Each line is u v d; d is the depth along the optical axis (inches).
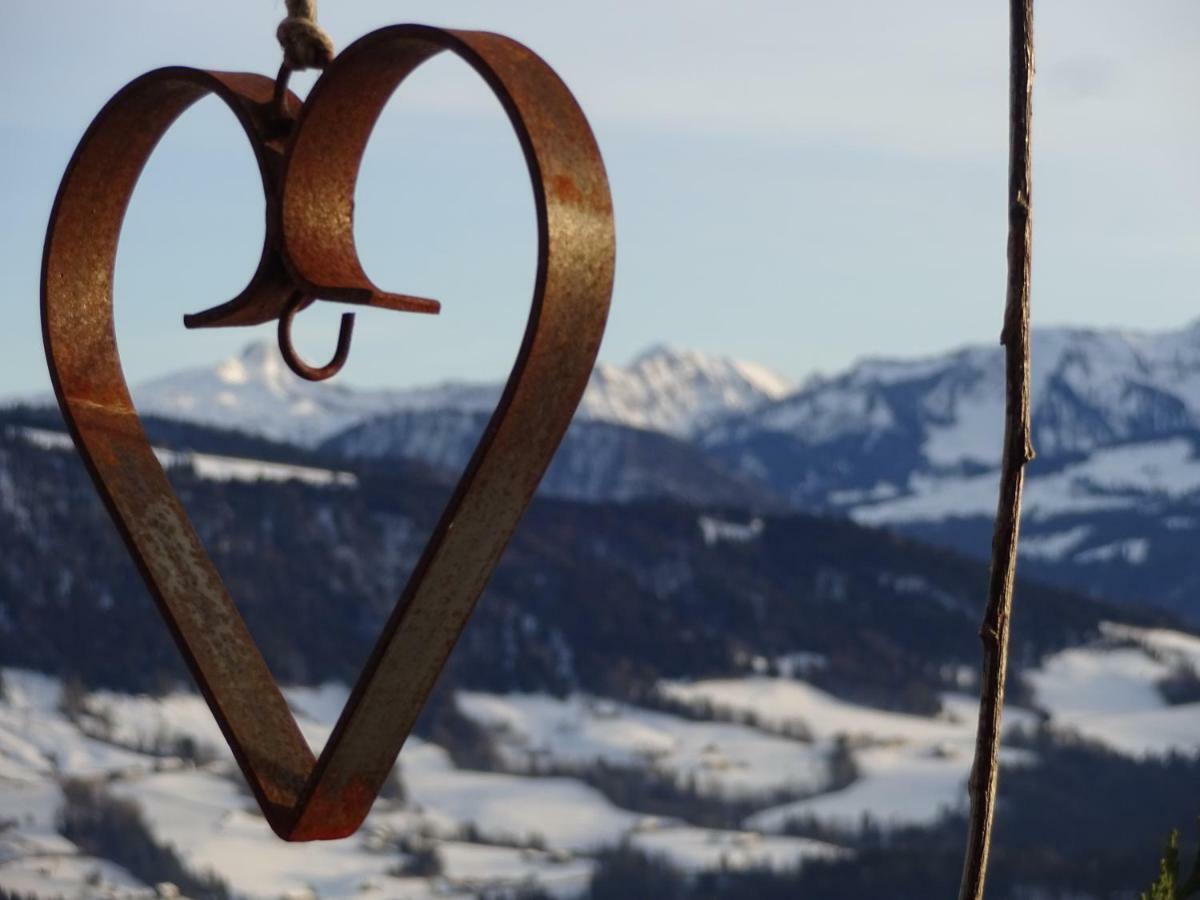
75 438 96.8
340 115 90.5
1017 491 85.7
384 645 83.9
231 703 92.7
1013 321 85.7
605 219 82.3
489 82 82.3
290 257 90.4
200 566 96.8
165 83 95.0
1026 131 86.2
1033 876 4490.7
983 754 85.9
